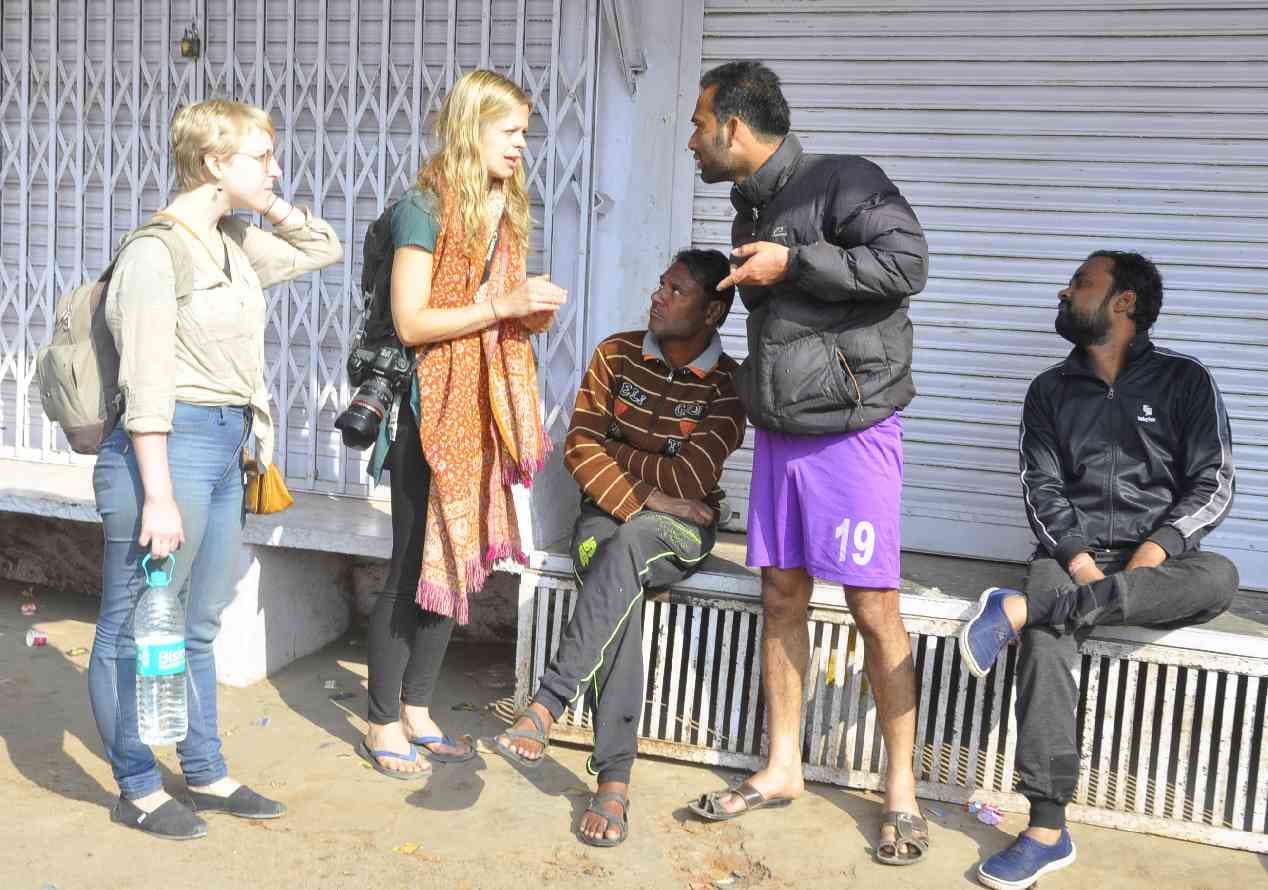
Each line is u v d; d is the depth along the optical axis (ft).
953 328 15.21
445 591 11.76
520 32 15.55
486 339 11.80
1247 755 11.72
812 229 10.85
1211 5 14.11
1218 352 14.55
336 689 14.90
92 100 17.17
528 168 15.83
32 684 14.43
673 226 15.76
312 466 16.85
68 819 11.08
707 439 12.52
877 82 15.12
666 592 13.03
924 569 14.52
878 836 11.60
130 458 10.23
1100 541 12.48
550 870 10.63
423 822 11.43
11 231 17.79
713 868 10.85
